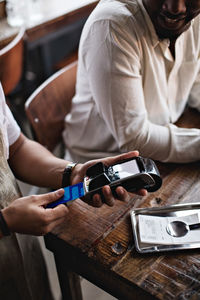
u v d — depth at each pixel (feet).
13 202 2.63
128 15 3.34
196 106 4.37
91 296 4.88
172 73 3.83
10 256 2.87
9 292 3.05
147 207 3.02
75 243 2.77
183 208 2.95
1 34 7.13
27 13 7.95
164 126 3.82
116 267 2.56
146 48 3.47
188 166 3.53
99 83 3.50
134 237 2.73
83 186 2.73
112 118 3.59
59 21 7.89
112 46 3.32
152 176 2.67
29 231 2.59
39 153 3.40
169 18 3.16
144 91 3.80
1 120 2.91
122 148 3.71
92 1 8.36
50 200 2.66
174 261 2.56
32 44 8.55
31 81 10.14
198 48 3.84
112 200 2.68
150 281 2.44
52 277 5.30
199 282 2.41
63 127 4.77
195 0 3.02
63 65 8.64
